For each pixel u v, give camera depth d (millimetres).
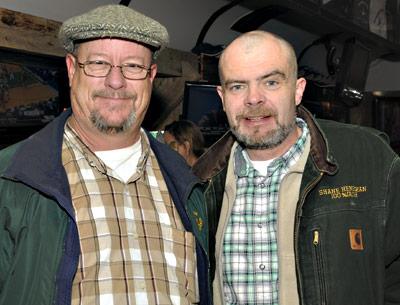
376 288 1503
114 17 1435
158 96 4164
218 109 3953
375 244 1513
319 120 1754
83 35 1423
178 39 4430
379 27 6254
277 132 1565
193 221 1607
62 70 3365
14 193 1341
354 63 5680
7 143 3105
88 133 1518
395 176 1534
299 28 6219
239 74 1560
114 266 1406
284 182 1599
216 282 1674
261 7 5105
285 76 1558
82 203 1433
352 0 5480
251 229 1614
